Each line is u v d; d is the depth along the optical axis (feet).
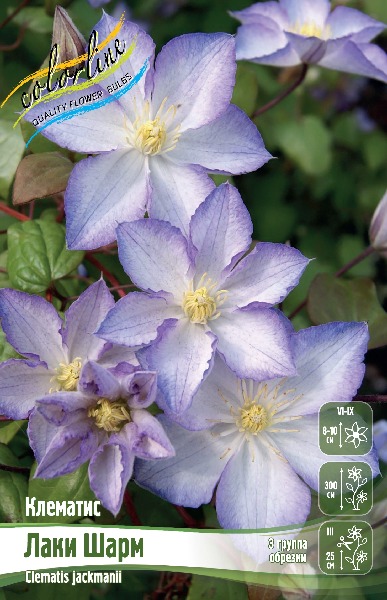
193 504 1.84
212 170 1.97
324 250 3.15
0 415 1.98
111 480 1.74
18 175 1.99
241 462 1.90
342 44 2.27
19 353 1.88
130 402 1.77
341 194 3.21
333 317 2.17
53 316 1.89
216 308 1.89
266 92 3.05
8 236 2.04
